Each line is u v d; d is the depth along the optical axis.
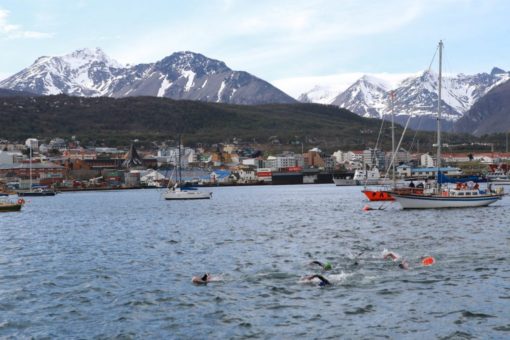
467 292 40.12
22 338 32.78
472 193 113.94
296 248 63.75
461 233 73.81
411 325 33.50
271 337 32.06
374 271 47.34
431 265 49.66
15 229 96.81
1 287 45.38
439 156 116.88
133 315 36.56
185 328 33.81
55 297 41.62
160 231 88.19
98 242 74.56
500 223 85.19
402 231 78.44
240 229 88.56
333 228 86.19
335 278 44.97
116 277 48.38
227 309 37.31
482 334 31.95
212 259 56.84
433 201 112.25
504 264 49.81
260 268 50.66
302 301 38.75
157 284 45.09
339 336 32.00
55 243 74.38
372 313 35.78
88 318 36.22
